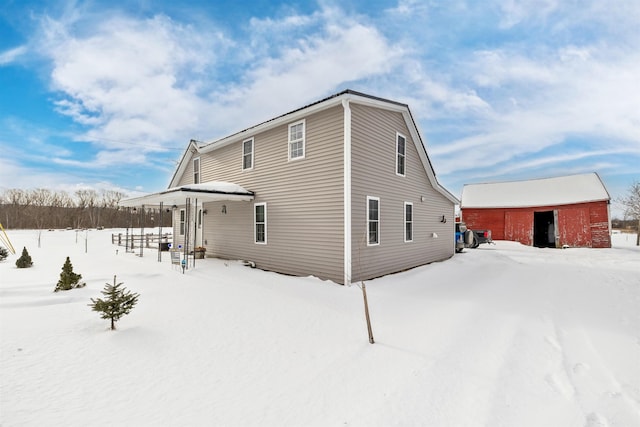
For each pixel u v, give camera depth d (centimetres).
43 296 622
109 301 451
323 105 902
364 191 926
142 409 271
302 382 331
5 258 1288
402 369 366
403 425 261
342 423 262
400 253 1116
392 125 1089
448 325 526
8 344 387
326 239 901
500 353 413
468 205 2494
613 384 330
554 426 260
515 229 2317
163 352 389
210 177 1462
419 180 1274
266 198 1112
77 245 2059
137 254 1483
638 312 607
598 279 963
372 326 519
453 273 1069
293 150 1027
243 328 486
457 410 283
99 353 373
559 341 455
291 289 758
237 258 1233
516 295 749
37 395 282
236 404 287
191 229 1537
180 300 629
